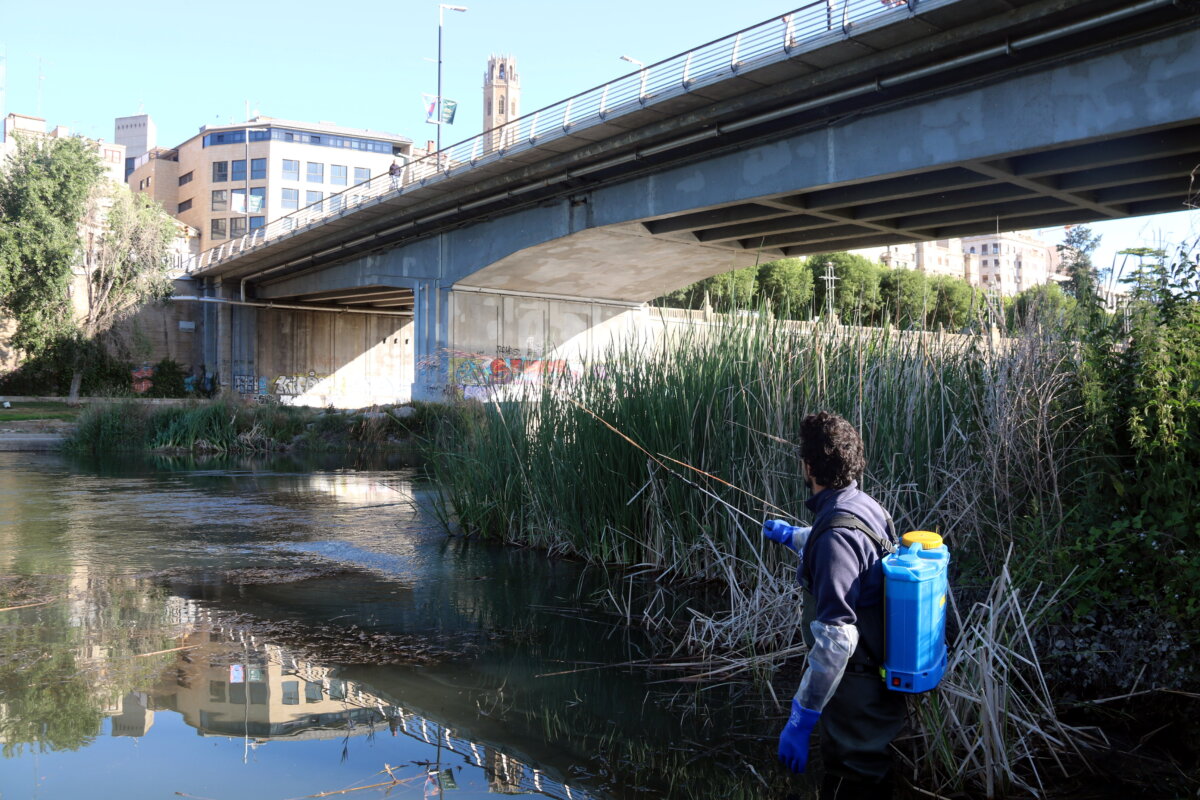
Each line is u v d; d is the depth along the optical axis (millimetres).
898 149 19656
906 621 2400
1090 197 21766
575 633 4582
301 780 2678
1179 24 15062
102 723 3172
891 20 17328
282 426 20531
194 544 7289
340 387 52906
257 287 49000
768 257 32531
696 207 24500
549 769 2814
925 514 4379
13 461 16797
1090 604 3430
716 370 5570
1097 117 16297
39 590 5473
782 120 21688
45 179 36219
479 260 32438
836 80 19812
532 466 7254
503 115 138500
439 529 8164
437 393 27516
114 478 13320
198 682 3684
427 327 34969
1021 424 4027
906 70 18734
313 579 5906
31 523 8461
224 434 19906
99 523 8484
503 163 27703
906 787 2756
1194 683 3232
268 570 6203
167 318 48781
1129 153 17500
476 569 6273
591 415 6453
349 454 19000
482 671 3932
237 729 3135
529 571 6191
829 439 2582
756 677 3863
